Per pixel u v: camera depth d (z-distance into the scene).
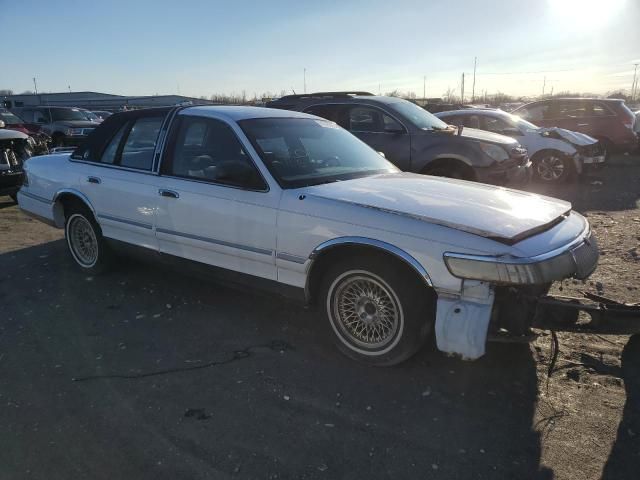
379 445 2.67
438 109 19.03
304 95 9.22
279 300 3.88
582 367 3.39
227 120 4.11
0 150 8.61
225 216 3.87
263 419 2.90
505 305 3.03
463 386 3.20
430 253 3.02
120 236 4.82
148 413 2.96
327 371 3.41
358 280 3.38
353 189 3.65
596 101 14.19
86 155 5.14
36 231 7.36
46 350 3.73
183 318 4.27
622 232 6.78
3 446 2.69
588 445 2.65
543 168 11.01
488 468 2.50
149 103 62.97
